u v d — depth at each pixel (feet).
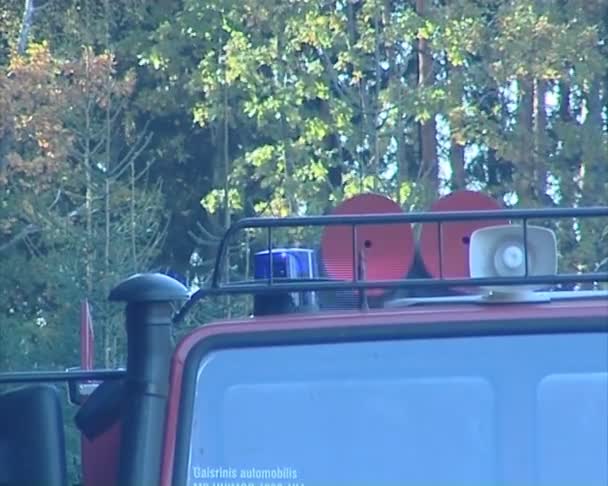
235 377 50.44
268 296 57.98
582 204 333.62
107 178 297.53
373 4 324.80
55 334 278.87
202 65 337.72
